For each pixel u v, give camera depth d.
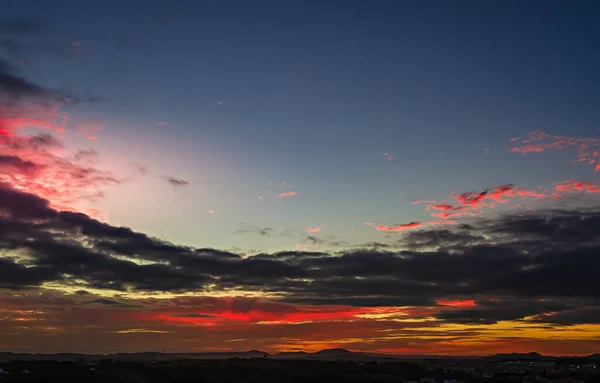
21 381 187.12
